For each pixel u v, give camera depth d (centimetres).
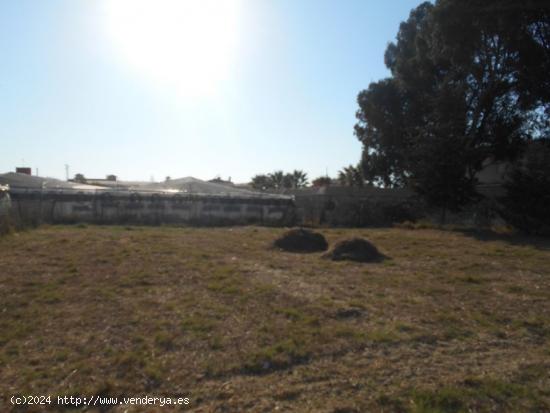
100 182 4047
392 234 2077
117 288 834
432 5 2828
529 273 1097
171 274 968
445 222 2972
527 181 2266
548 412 409
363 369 496
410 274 1061
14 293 778
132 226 2359
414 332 624
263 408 409
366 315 703
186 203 2827
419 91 3238
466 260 1288
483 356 547
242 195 3080
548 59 2392
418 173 2606
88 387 439
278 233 2012
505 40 2442
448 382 464
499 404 421
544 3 2212
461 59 2616
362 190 3416
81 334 588
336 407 410
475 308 762
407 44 3709
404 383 461
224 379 467
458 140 2442
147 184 3728
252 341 570
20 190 2522
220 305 731
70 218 2516
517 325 672
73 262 1073
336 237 1888
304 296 809
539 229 2178
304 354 530
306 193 3806
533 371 501
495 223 2631
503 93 2700
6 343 554
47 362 500
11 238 1520
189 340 570
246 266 1108
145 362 500
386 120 3484
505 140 2684
